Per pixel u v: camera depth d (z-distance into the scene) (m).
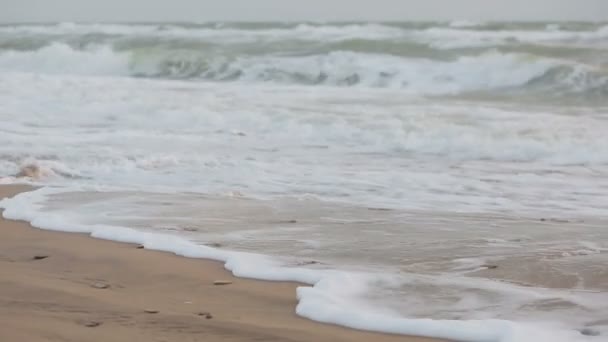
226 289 13.02
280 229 17.20
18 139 28.92
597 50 52.28
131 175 23.58
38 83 44.41
